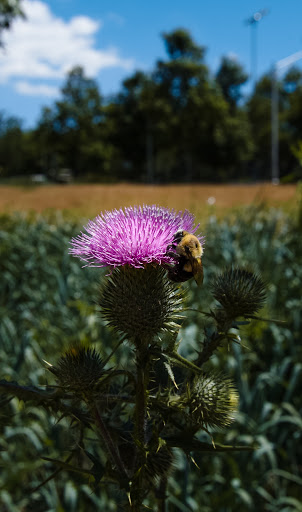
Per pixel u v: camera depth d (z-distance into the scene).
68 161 76.94
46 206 15.36
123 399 1.50
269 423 4.10
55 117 72.25
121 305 1.61
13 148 89.25
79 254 1.69
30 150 90.00
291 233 7.60
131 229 1.70
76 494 3.61
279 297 6.00
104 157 71.69
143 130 69.50
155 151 71.50
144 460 1.42
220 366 4.50
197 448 1.50
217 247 7.25
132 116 69.94
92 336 4.96
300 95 65.31
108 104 72.50
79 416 1.51
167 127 65.00
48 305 6.39
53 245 9.02
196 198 14.73
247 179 71.69
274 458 4.02
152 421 1.60
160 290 1.71
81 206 14.80
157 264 1.71
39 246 8.62
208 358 1.68
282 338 5.25
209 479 4.00
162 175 75.88
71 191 24.42
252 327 4.31
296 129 65.94
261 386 4.42
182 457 3.59
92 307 5.42
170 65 64.56
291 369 5.16
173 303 1.73
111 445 1.50
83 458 2.36
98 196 19.52
